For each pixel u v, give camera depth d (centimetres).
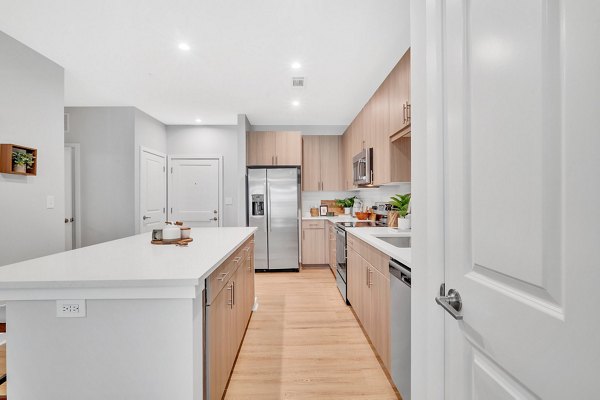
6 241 244
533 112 54
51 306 118
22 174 253
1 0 196
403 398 155
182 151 530
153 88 356
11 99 246
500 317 64
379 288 201
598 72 43
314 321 284
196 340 122
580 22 45
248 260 276
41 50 264
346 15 216
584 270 45
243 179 467
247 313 268
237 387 184
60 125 295
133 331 118
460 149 79
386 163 292
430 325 96
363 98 387
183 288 117
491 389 68
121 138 428
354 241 287
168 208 525
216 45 256
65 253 169
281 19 220
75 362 118
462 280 79
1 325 135
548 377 51
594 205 43
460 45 78
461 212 79
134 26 228
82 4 202
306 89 357
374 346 216
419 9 108
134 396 119
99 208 427
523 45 57
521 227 58
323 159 532
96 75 318
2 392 128
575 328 46
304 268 507
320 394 178
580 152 46
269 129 536
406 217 287
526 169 56
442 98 89
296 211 482
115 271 127
